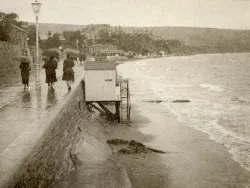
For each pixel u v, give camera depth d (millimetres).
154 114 26984
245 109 31234
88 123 19312
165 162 14578
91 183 10461
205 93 46344
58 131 11039
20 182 6172
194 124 23344
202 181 12617
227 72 104062
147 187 11789
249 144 18062
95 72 21484
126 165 13719
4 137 8258
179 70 110812
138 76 77812
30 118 10344
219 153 16266
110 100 21781
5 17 48500
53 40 112312
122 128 20906
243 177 13094
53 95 15492
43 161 8336
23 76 16844
